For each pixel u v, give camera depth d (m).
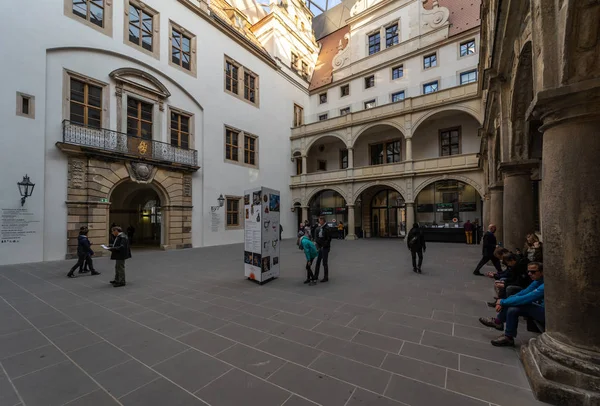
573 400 2.25
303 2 28.98
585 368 2.28
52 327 4.20
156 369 2.98
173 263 10.62
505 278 4.80
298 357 3.21
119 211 19.67
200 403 2.40
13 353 3.38
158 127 15.86
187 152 17.06
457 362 3.06
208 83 18.70
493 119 8.87
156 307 5.16
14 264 10.45
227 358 3.21
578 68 2.40
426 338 3.69
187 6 17.61
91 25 13.27
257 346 3.51
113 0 14.16
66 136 12.01
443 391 2.54
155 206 21.22
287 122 25.52
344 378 2.77
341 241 20.00
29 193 10.97
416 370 2.91
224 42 19.98
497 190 9.04
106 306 5.24
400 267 9.15
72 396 2.53
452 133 20.28
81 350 3.45
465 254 12.28
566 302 2.48
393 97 22.73
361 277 7.63
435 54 20.81
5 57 10.62
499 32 5.12
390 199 23.38
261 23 25.88
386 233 23.53
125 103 14.36
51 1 11.98
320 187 23.52
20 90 10.92
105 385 2.70
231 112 20.20
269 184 23.16
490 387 2.60
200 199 17.78
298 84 26.92
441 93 18.28
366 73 24.27
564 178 2.52
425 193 20.64
